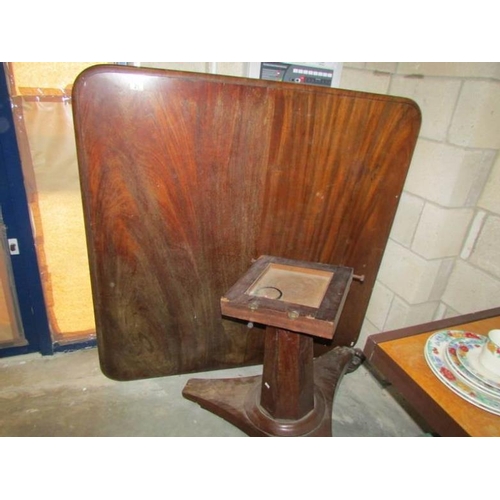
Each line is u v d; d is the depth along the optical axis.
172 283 1.29
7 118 1.13
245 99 1.06
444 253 1.34
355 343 1.69
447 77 1.17
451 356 0.74
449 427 0.63
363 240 1.41
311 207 1.29
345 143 1.21
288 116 1.12
